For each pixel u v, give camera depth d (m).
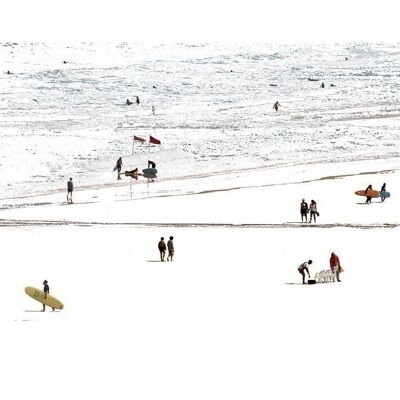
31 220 94.94
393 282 60.06
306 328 45.91
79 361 40.22
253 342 43.16
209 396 34.34
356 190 107.50
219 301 54.31
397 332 44.59
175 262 70.56
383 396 34.09
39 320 49.69
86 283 61.53
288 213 95.50
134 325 47.66
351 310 50.50
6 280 62.91
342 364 38.72
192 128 162.00
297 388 35.16
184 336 44.84
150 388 35.59
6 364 39.44
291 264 69.00
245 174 124.00
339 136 153.12
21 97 194.62
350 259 70.25
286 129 159.88
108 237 83.81
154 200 105.56
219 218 93.62
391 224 88.75
